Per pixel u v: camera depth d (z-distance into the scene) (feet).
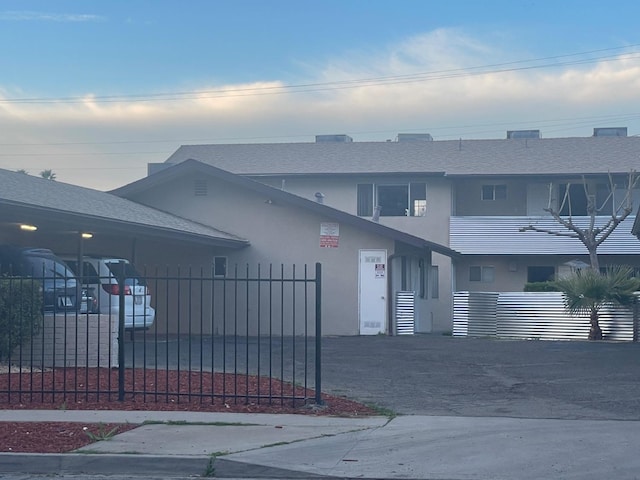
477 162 121.80
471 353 64.44
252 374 51.42
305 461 31.32
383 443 33.83
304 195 120.16
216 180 86.84
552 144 129.08
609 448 32.81
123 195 87.81
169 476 30.96
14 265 56.70
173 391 44.42
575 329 79.46
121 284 42.55
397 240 82.99
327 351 65.87
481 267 119.24
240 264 85.81
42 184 71.46
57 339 52.65
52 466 31.45
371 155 126.93
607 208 117.91
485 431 35.76
